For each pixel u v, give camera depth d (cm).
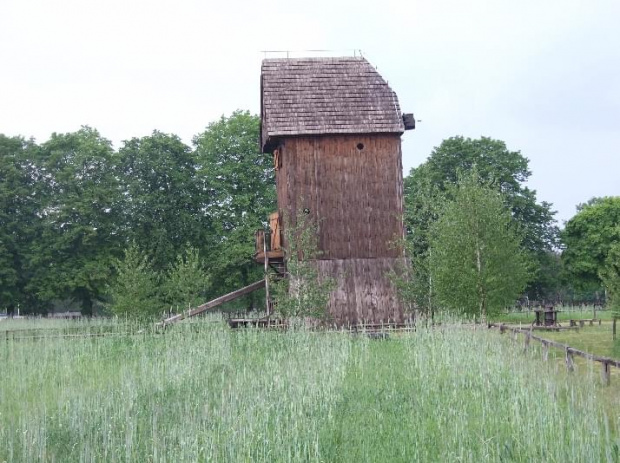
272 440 1063
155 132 5156
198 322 3081
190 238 4934
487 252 2819
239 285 4925
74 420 1189
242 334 2642
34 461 1027
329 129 3269
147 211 4938
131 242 4856
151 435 1133
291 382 1408
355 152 3303
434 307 2891
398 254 3244
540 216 5353
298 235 3152
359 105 3338
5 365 1994
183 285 3650
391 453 1032
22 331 3225
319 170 3272
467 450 999
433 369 1711
